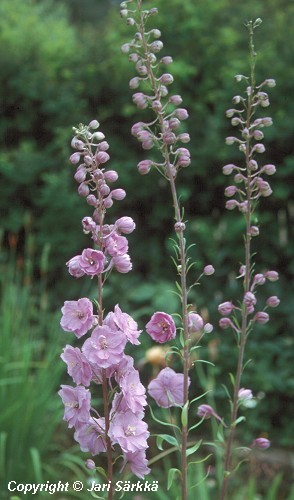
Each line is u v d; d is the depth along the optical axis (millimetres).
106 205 1070
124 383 1054
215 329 2611
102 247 1072
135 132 1159
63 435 2328
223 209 2867
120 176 2871
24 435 2061
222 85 2926
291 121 2748
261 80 2818
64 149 3039
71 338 2475
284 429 2457
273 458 2314
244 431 2418
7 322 2203
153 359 2312
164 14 2992
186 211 2898
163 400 1186
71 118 3107
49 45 3320
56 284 2914
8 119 3221
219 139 2818
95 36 3342
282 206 2785
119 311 1067
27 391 2086
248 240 1291
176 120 1146
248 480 2260
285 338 2609
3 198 3109
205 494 1822
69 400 1079
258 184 1266
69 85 3137
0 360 2113
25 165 3076
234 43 3002
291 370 2518
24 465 2059
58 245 2943
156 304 2590
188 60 2949
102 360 1032
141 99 1155
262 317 1291
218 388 2500
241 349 1297
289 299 2664
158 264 2855
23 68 3178
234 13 3141
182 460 1172
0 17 3865
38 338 2512
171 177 1161
